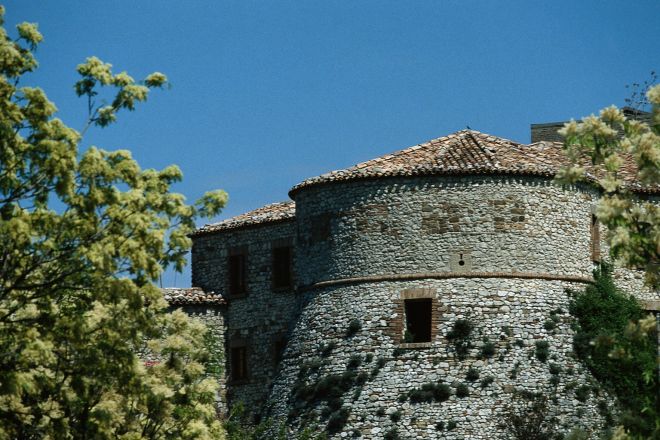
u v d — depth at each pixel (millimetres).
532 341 66688
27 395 41156
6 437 40031
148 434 43625
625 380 66625
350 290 68938
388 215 68625
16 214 39062
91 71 40625
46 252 39469
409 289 67562
